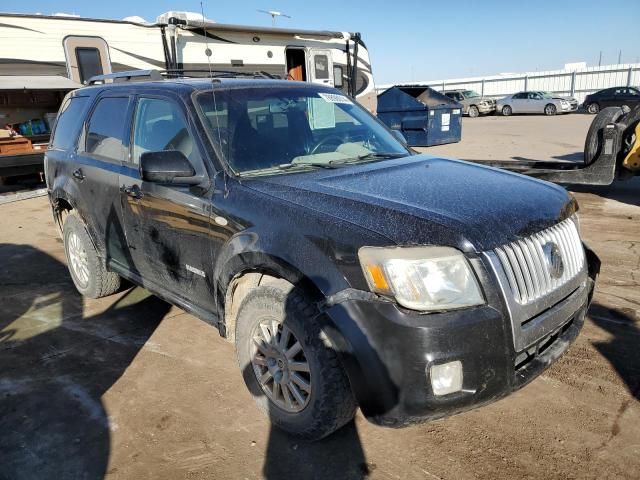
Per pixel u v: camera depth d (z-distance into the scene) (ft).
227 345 12.92
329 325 7.80
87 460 9.00
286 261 8.39
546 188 9.81
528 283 7.98
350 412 8.50
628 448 8.78
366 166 10.89
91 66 31.53
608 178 23.70
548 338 8.50
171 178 10.06
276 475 8.52
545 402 10.09
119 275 14.58
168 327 13.98
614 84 119.03
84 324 14.29
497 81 135.95
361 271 7.64
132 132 12.67
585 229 21.36
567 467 8.43
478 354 7.40
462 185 9.50
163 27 31.30
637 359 11.42
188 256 10.90
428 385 7.27
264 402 9.61
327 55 39.34
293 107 12.25
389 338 7.36
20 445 9.42
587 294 9.64
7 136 32.58
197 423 9.89
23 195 31.81
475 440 9.14
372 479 8.36
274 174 10.34
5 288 17.17
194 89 11.50
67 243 16.08
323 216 8.38
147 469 8.75
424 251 7.49
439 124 50.83
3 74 28.68
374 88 44.83
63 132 16.14
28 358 12.53
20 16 28.91
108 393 10.96
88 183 14.02
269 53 36.22
